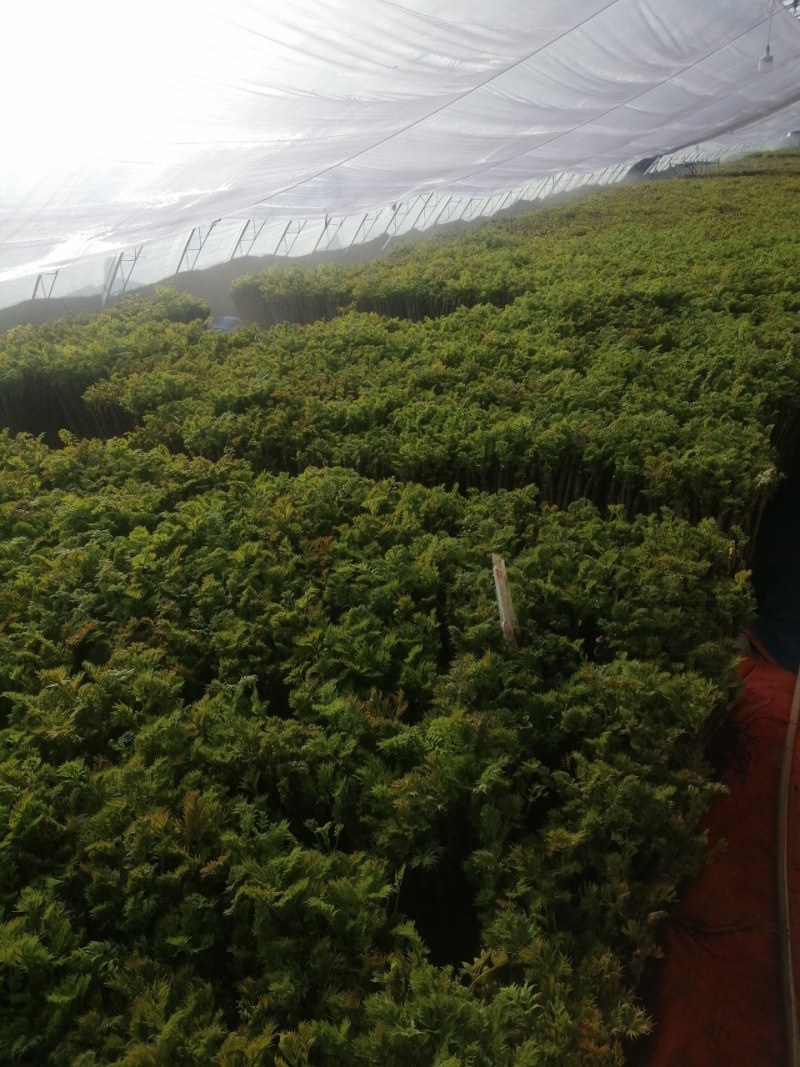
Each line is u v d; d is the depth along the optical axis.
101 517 7.46
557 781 4.09
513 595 5.35
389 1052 2.93
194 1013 3.20
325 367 10.88
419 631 5.34
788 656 7.17
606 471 7.71
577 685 4.60
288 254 27.50
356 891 3.51
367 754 4.30
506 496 6.98
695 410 8.20
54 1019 3.14
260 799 4.09
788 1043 3.87
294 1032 3.13
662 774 4.14
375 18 9.17
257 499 7.41
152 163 10.37
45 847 4.01
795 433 9.41
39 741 4.73
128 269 22.69
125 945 3.52
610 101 20.34
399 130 14.52
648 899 3.69
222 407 10.05
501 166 24.41
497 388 9.30
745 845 4.91
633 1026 3.24
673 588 5.28
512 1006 3.09
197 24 7.55
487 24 10.92
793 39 23.50
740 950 4.30
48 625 5.93
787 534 8.95
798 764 5.41
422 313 16.09
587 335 11.15
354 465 8.43
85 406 12.49
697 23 17.39
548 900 3.56
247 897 3.60
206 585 5.95
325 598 5.86
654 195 27.25
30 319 20.64
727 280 12.60
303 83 9.87
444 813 3.91
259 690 5.29
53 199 9.96
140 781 4.18
